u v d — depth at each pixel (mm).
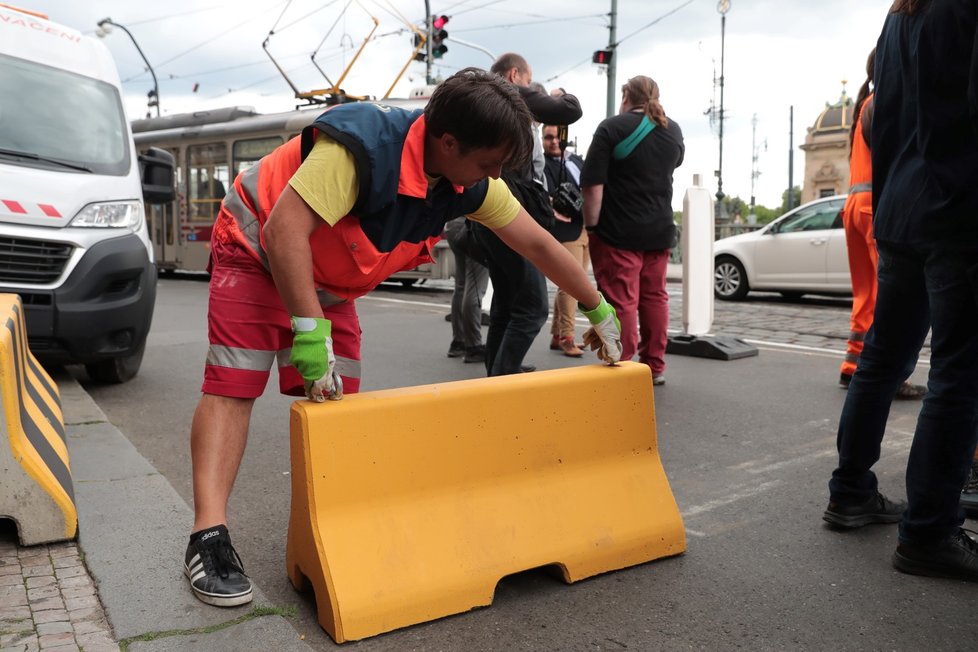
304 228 2207
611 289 5352
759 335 8539
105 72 6293
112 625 2314
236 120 16844
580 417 2768
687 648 2291
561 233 6207
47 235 5043
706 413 5016
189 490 3662
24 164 5238
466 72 2225
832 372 6312
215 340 2516
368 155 2193
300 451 2340
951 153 2430
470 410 2549
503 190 2600
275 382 5949
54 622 2324
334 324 2648
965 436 2615
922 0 2492
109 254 5277
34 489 2814
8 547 2836
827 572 2766
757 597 2586
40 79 5824
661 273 5617
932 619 2449
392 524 2404
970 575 2662
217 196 16734
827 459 4090
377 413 2395
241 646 2227
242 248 2494
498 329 4348
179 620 2346
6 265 4965
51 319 5066
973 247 2449
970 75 2176
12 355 2887
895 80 2666
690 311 7148
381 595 2320
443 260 14211
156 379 6113
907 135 2635
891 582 2689
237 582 2443
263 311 2496
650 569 2785
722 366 6562
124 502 3270
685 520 3264
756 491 3611
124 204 5504
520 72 4926
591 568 2684
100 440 4156
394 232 2375
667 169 5281
